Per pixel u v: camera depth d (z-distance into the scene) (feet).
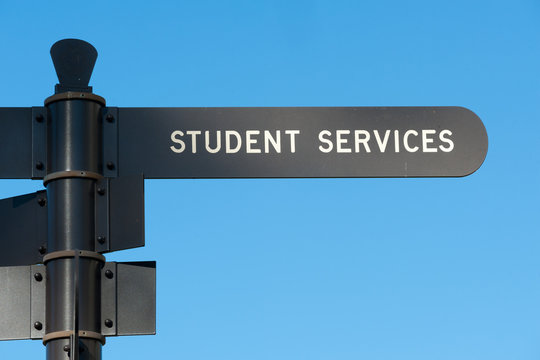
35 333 13.47
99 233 13.91
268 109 15.12
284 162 14.90
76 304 12.73
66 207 13.85
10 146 14.37
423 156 15.05
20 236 14.17
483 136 15.17
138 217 13.91
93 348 13.16
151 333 13.56
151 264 13.87
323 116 15.14
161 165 14.69
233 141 14.93
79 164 14.11
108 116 14.74
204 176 14.73
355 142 15.06
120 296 13.65
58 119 14.37
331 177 14.89
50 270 13.60
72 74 14.70
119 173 14.56
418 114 15.21
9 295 13.58
